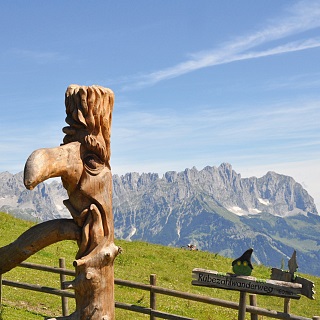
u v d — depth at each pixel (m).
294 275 12.35
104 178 8.89
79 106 8.77
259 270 36.44
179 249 39.53
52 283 22.14
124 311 20.39
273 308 27.83
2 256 8.95
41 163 7.90
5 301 18.09
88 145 8.73
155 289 14.65
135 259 32.62
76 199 8.84
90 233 8.76
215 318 21.70
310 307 29.36
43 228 8.84
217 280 12.50
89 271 8.65
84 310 8.74
